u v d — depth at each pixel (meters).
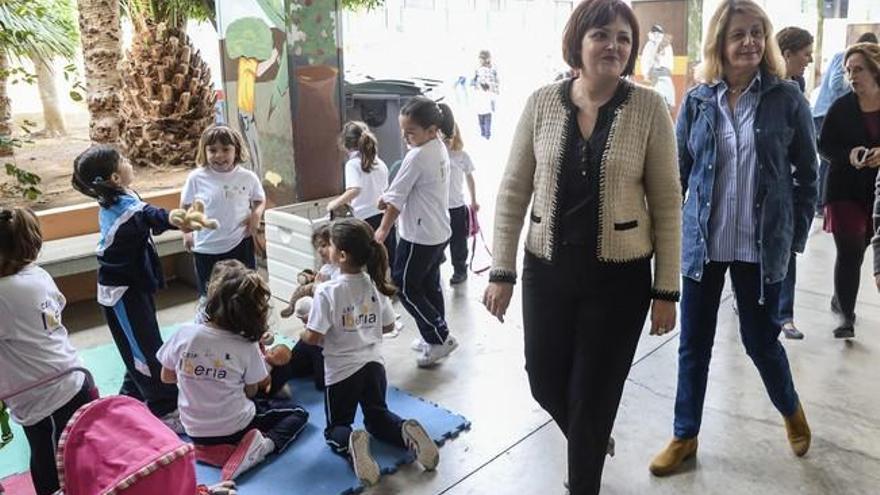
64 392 2.18
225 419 2.55
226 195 3.45
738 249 2.34
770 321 2.38
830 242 5.34
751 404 2.97
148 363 2.85
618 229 1.85
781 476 2.47
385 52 11.77
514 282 2.04
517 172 2.02
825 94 4.91
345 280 2.64
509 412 2.97
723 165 2.32
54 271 3.93
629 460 2.59
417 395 3.13
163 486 1.72
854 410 2.90
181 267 4.83
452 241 4.59
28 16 4.13
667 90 5.91
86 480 1.72
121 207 2.76
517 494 2.40
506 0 13.90
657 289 1.93
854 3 10.87
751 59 2.22
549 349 2.00
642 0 5.89
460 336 3.80
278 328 3.91
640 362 3.40
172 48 5.85
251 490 2.43
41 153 6.32
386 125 5.12
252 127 4.66
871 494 2.35
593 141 1.83
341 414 2.66
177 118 5.95
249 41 4.52
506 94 14.17
